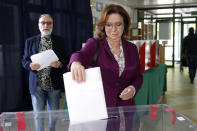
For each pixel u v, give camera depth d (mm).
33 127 945
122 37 1443
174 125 976
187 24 11039
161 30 10984
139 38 8422
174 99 4758
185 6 10117
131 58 1423
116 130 943
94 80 999
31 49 2346
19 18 3992
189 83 6641
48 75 2305
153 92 3836
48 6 4824
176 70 9594
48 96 2395
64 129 932
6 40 3750
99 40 1389
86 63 1305
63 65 2379
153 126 970
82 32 6039
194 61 6508
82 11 6000
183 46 6797
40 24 2338
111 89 1356
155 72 3893
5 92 3729
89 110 989
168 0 8750
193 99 4754
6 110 3748
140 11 10789
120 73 1362
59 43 2414
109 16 1291
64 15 5496
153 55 3830
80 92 980
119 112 1090
